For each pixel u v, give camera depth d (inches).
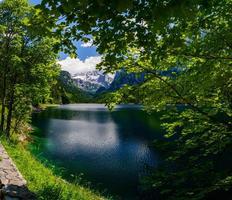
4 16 1069.8
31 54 1115.9
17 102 1168.8
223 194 636.1
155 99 432.8
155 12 143.5
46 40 1045.2
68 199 448.1
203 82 363.9
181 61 360.8
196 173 438.9
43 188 442.9
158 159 1263.5
